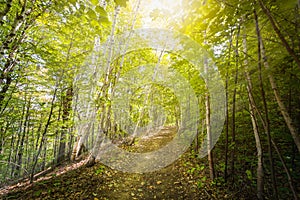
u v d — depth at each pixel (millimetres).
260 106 2873
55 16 3312
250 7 1848
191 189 3289
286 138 2734
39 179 4418
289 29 1812
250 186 2840
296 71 1844
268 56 1793
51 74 4176
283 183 2625
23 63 3908
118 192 3361
